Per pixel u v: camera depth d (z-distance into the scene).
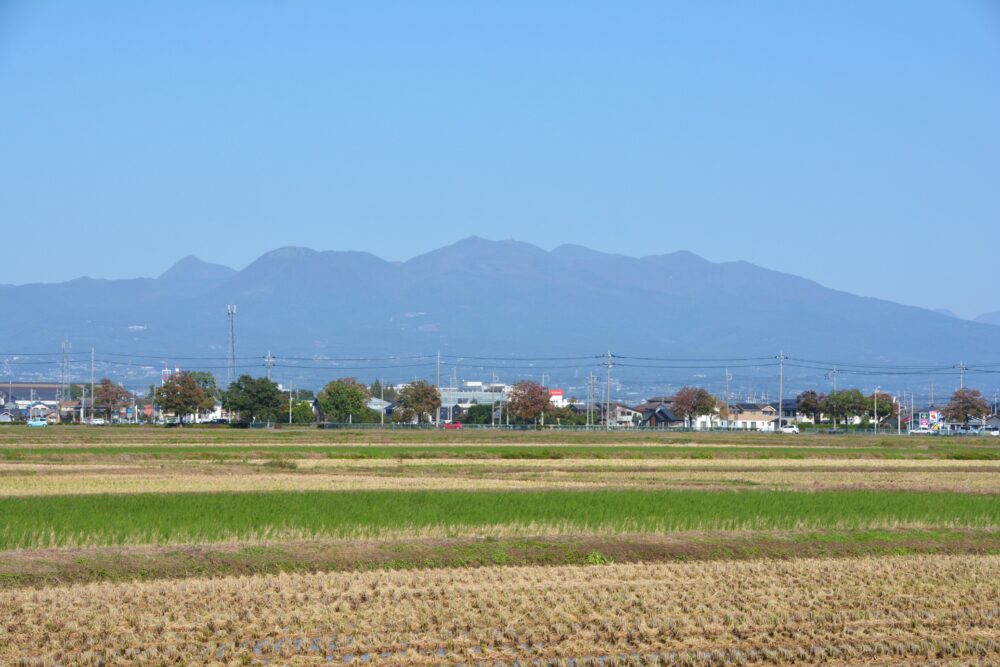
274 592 31.30
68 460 80.19
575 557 38.84
